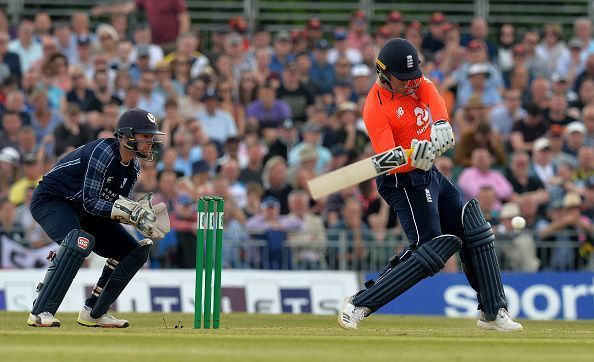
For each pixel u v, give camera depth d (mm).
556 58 69688
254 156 58375
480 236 30297
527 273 49438
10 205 51156
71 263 29234
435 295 48969
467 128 58375
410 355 22297
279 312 48562
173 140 58719
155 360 20688
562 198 56125
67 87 62812
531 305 49062
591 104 65125
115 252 30875
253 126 60781
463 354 22672
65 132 57750
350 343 25094
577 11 77812
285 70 64625
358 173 29281
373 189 54188
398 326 35062
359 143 60531
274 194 55531
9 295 47688
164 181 51688
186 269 50469
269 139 60000
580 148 59781
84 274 48062
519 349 24203
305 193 53531
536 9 77625
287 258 50750
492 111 63312
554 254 51281
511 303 49094
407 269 29719
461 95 64875
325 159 59344
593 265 51156
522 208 53531
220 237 29531
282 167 55688
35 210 30078
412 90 30203
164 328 30250
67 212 29891
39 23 68250
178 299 48031
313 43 69062
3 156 55688
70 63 67062
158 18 67438
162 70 62625
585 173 58062
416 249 30000
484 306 30750
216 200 29359
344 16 76625
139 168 30391
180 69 64625
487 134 56219
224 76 65438
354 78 64750
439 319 41750
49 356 21234
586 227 51438
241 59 67562
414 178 29828
